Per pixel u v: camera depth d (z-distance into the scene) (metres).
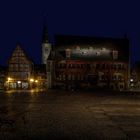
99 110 27.75
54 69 95.25
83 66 97.12
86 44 100.81
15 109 28.34
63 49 97.56
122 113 25.22
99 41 102.88
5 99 42.75
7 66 97.19
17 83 95.62
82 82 96.00
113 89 94.00
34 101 39.16
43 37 128.12
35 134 14.91
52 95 54.78
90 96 52.31
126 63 100.50
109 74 98.69
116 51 101.00
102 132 15.58
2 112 25.67
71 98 46.09
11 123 18.91
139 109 28.81
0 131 15.81
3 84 95.50
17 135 14.62
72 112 25.89
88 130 16.22
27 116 22.83
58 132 15.54
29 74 95.75
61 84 94.94
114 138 13.97
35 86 108.12
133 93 65.56
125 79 100.06
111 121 20.03
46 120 20.42
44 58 126.19
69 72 95.94
